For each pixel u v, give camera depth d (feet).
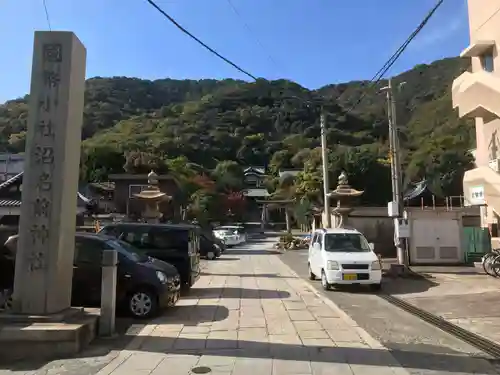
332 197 84.17
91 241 30.42
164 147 240.12
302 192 162.61
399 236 53.52
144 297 29.01
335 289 43.80
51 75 23.72
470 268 60.59
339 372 17.97
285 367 18.61
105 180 173.27
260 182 257.55
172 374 17.70
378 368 18.60
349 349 21.48
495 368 18.93
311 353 20.76
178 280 32.68
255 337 23.91
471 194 56.80
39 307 22.24
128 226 40.34
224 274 57.77
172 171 176.45
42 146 23.29
